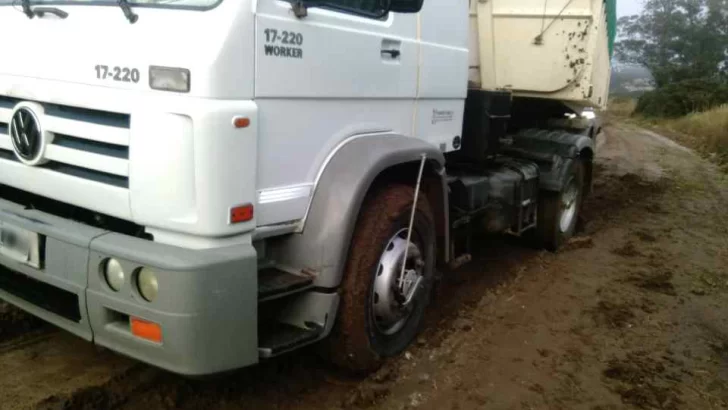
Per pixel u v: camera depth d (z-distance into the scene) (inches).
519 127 287.7
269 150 126.7
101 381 146.4
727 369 181.3
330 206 136.9
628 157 605.9
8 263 132.8
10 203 139.2
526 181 247.6
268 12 122.1
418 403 152.5
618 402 159.6
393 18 157.3
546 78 254.2
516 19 247.8
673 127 1055.6
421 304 173.2
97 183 126.6
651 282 245.0
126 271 114.5
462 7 188.2
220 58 114.0
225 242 119.5
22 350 157.9
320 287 137.9
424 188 174.1
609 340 194.2
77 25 129.5
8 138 141.5
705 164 591.5
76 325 124.9
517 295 224.5
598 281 243.4
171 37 117.2
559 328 200.1
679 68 1711.4
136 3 123.7
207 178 115.0
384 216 148.6
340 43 139.9
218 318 114.3
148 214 120.0
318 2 133.2
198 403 143.6
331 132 142.5
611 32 272.2
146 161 118.1
